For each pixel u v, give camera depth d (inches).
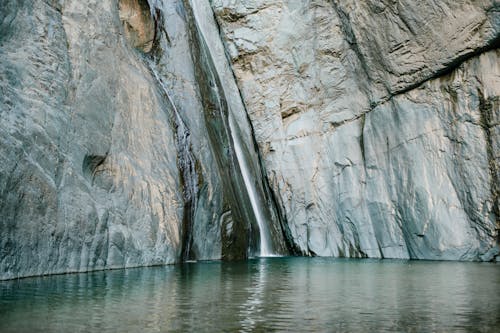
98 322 225.9
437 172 691.4
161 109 558.6
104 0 531.8
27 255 362.3
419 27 685.3
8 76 381.4
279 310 264.1
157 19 632.4
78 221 408.2
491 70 661.3
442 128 692.7
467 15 656.4
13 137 364.2
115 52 525.0
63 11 466.6
